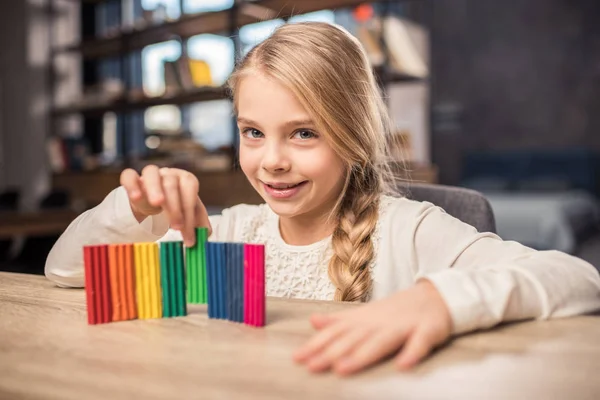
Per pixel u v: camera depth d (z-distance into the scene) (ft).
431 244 3.10
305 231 3.40
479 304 1.59
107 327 1.74
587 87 20.04
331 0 8.93
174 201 2.10
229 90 3.54
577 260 2.05
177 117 13.62
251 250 1.72
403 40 9.02
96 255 1.79
